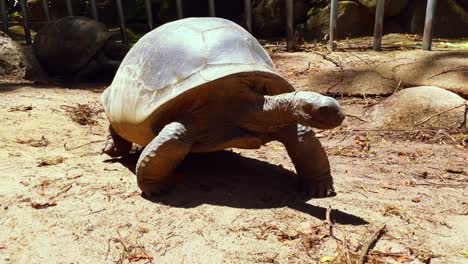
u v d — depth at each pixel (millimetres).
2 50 4891
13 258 1639
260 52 2121
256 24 6109
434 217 1904
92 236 1746
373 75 3904
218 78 1865
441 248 1683
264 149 2855
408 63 3955
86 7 7117
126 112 2100
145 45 2203
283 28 6066
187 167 2359
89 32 5102
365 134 3168
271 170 2400
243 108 1959
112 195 2049
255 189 2109
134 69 2156
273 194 2059
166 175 2016
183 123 1936
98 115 3547
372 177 2393
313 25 5680
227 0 6652
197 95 1913
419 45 4781
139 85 2057
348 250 1633
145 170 1963
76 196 2039
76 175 2271
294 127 2002
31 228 1798
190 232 1754
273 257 1614
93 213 1896
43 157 2557
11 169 2344
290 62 4504
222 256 1622
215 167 2377
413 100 3312
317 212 1896
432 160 2703
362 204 1990
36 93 4117
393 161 2684
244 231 1752
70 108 3613
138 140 2178
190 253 1643
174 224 1807
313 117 1699
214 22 2184
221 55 1961
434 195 2148
